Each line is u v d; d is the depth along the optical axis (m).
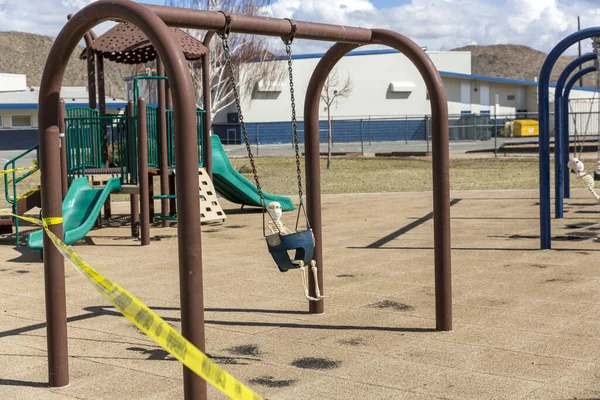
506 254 10.15
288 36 5.96
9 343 6.43
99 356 5.98
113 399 5.01
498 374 5.28
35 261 10.79
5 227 12.27
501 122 70.06
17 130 53.78
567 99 16.55
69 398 5.05
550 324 6.58
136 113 13.08
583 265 9.25
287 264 6.07
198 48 14.66
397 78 62.88
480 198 17.67
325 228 13.37
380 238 11.97
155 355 5.99
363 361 5.67
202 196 14.45
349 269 9.42
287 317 7.09
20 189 23.12
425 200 17.73
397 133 63.50
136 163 12.84
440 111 6.37
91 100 15.45
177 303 7.84
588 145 45.12
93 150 13.97
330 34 6.25
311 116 6.99
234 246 11.66
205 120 15.04
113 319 7.18
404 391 4.99
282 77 58.66
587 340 6.07
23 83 69.62
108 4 4.62
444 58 67.94
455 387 5.04
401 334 6.39
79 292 8.42
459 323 6.70
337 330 6.58
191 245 4.43
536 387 5.00
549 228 10.41
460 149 47.09
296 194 21.02
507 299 7.56
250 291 8.31
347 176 27.14
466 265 9.44
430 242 11.40
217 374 3.15
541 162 10.37
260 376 5.38
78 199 12.36
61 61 5.05
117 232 13.71
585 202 16.06
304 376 5.36
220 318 7.12
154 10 4.94
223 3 40.56
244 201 17.12
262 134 58.66
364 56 61.84
